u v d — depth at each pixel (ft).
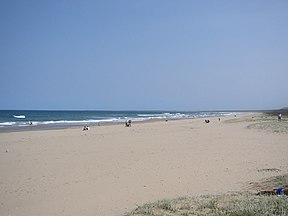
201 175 40.55
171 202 24.79
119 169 45.78
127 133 107.45
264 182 34.37
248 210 20.66
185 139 84.17
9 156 58.34
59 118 277.44
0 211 28.73
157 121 205.36
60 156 58.03
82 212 27.53
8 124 174.81
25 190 35.65
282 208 20.62
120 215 24.14
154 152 61.36
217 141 77.25
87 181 39.22
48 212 27.99
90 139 87.61
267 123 120.37
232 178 38.19
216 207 22.79
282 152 57.72
